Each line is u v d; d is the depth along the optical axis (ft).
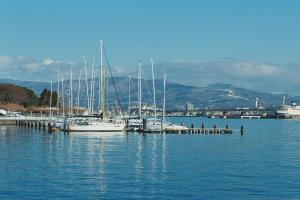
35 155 260.83
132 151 286.25
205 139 389.60
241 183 178.60
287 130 617.21
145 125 430.20
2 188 167.12
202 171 205.98
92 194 159.12
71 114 512.22
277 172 204.74
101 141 352.69
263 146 337.52
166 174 197.16
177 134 432.66
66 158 248.32
